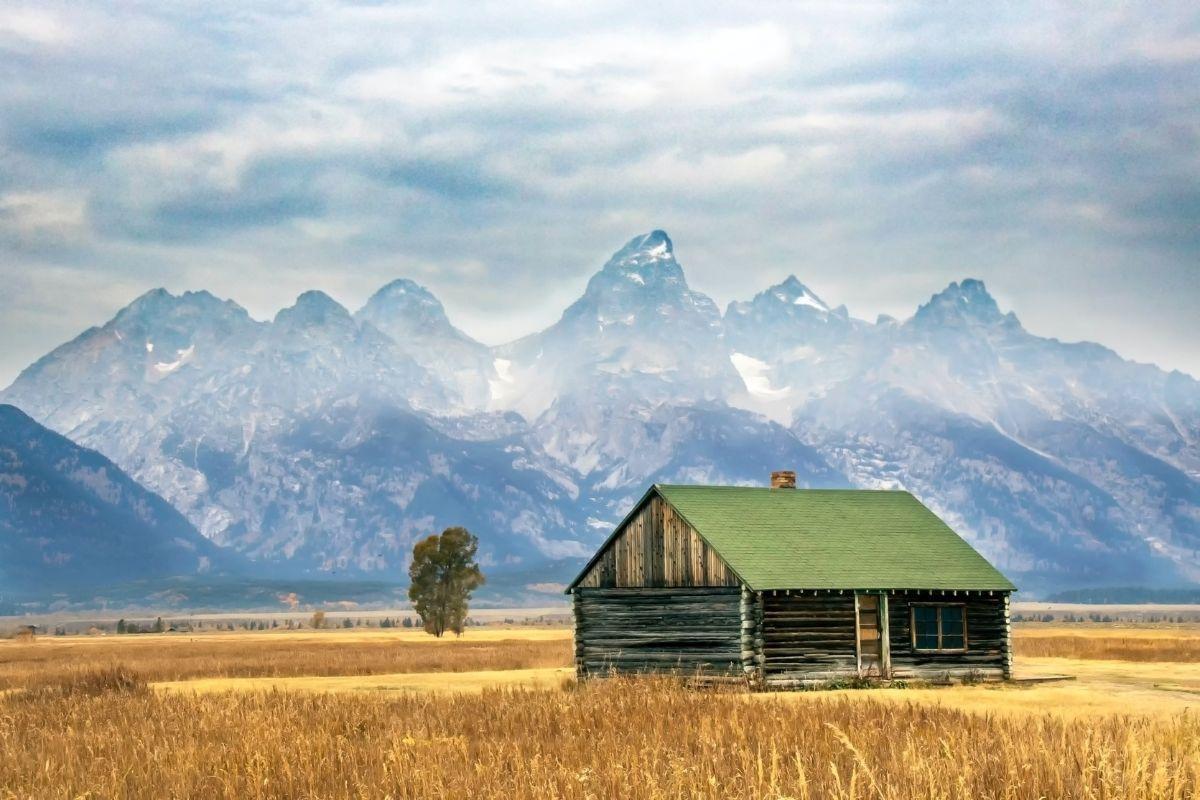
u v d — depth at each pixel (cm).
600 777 3909
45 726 6544
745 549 10156
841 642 10044
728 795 3528
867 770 3406
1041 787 3481
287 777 4253
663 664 10294
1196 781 3406
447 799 3753
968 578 10500
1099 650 15912
